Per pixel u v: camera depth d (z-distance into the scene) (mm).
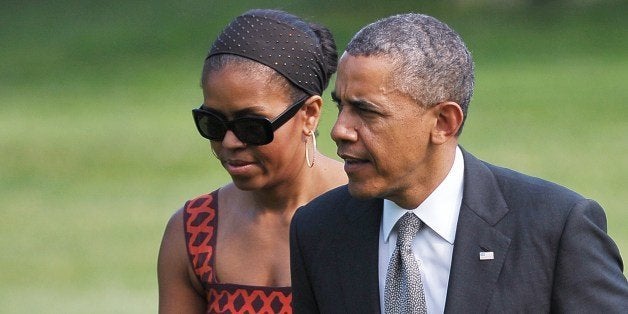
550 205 13828
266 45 15844
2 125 83562
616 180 58844
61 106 91750
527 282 13617
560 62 102938
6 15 132125
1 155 71250
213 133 15922
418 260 14086
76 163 67875
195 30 122812
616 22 117188
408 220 14094
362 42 13555
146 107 89188
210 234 16844
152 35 121688
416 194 13977
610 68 98625
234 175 16031
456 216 14062
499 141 71062
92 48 118000
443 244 14047
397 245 14070
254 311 16484
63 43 120688
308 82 16062
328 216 14664
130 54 114812
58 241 49781
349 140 13570
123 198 58219
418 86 13445
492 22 120688
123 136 76125
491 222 13898
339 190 14844
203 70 16047
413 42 13484
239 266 16641
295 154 16219
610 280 13547
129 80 103062
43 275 44438
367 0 128250
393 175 13664
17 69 110812
